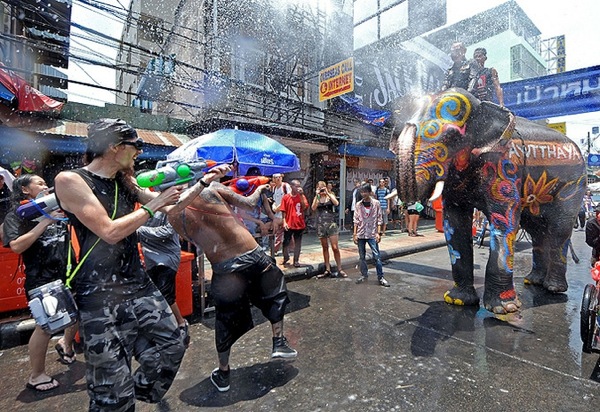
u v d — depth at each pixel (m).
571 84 7.62
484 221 9.38
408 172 3.22
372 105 11.91
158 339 1.87
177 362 1.92
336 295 4.83
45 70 8.92
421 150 3.35
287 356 2.70
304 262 6.38
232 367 2.86
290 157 5.72
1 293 3.60
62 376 2.75
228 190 2.70
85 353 1.68
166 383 1.93
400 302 4.50
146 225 3.15
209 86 8.79
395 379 2.63
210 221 2.52
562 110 7.77
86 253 1.66
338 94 8.92
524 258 7.70
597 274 2.77
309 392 2.48
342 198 11.09
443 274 6.10
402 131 3.42
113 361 1.67
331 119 11.14
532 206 4.68
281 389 2.53
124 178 1.84
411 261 7.26
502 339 3.33
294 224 5.91
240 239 2.60
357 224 5.48
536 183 4.22
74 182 1.57
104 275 1.69
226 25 9.35
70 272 1.74
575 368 2.77
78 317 1.71
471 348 3.14
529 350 3.10
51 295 1.70
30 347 2.54
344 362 2.91
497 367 2.80
